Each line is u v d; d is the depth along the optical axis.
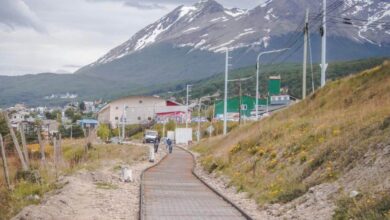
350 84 37.88
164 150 76.38
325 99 39.41
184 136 109.00
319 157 20.36
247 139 37.16
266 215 16.83
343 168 18.09
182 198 21.39
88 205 18.50
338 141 20.52
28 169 25.31
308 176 20.00
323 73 42.53
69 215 16.12
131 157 50.31
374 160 16.61
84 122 132.00
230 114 117.06
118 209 17.98
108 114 163.25
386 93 30.98
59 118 162.25
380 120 20.08
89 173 27.66
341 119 26.30
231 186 25.95
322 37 42.06
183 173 37.16
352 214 13.34
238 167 31.23
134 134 138.88
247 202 20.16
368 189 14.84
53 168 30.20
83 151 50.88
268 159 27.34
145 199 20.73
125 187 25.30
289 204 17.56
